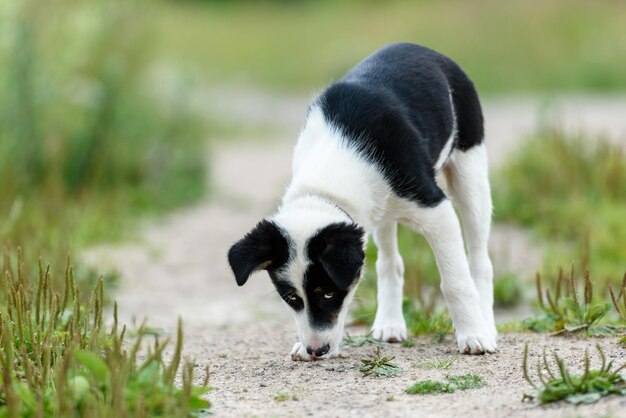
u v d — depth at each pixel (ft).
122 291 38.01
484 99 102.22
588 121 72.28
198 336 30.99
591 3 123.34
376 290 34.71
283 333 31.01
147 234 48.83
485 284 29.17
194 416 21.43
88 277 36.68
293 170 27.32
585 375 21.50
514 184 49.32
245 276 23.50
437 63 29.19
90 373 21.95
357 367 25.70
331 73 122.01
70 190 53.01
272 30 151.02
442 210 26.50
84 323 25.88
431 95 28.04
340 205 25.23
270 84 125.59
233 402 22.94
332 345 24.71
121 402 19.33
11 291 26.27
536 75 109.70
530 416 20.38
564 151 50.19
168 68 75.56
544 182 48.60
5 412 20.22
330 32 143.13
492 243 43.86
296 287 24.09
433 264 37.45
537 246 43.01
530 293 35.47
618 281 35.73
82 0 57.47
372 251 37.14
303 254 23.61
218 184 64.49
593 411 20.25
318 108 27.40
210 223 51.85
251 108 109.29
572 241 43.11
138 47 60.95
